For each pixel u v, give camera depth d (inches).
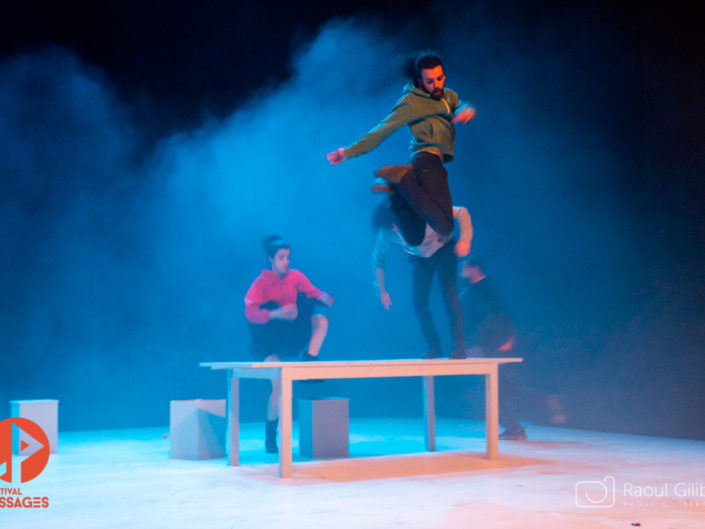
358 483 138.4
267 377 153.8
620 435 222.7
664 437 215.6
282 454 145.9
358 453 184.9
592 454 179.5
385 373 153.1
